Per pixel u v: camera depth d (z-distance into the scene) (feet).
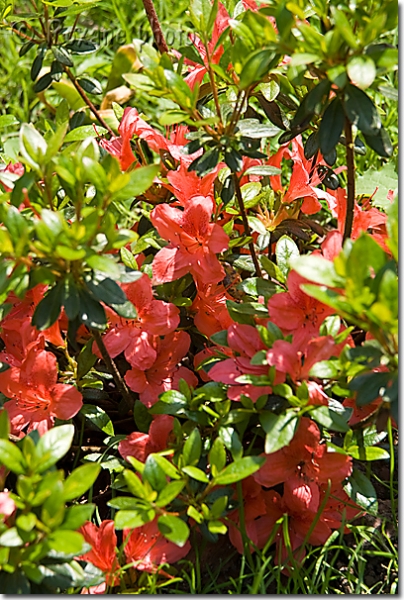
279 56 5.53
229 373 5.85
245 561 6.41
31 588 5.27
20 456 5.02
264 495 6.36
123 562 5.94
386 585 6.44
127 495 6.53
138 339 6.37
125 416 7.41
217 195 7.14
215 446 5.51
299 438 5.82
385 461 7.47
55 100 11.98
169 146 6.75
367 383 5.06
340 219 6.88
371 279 4.75
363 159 10.35
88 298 5.32
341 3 5.48
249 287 6.40
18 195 5.42
